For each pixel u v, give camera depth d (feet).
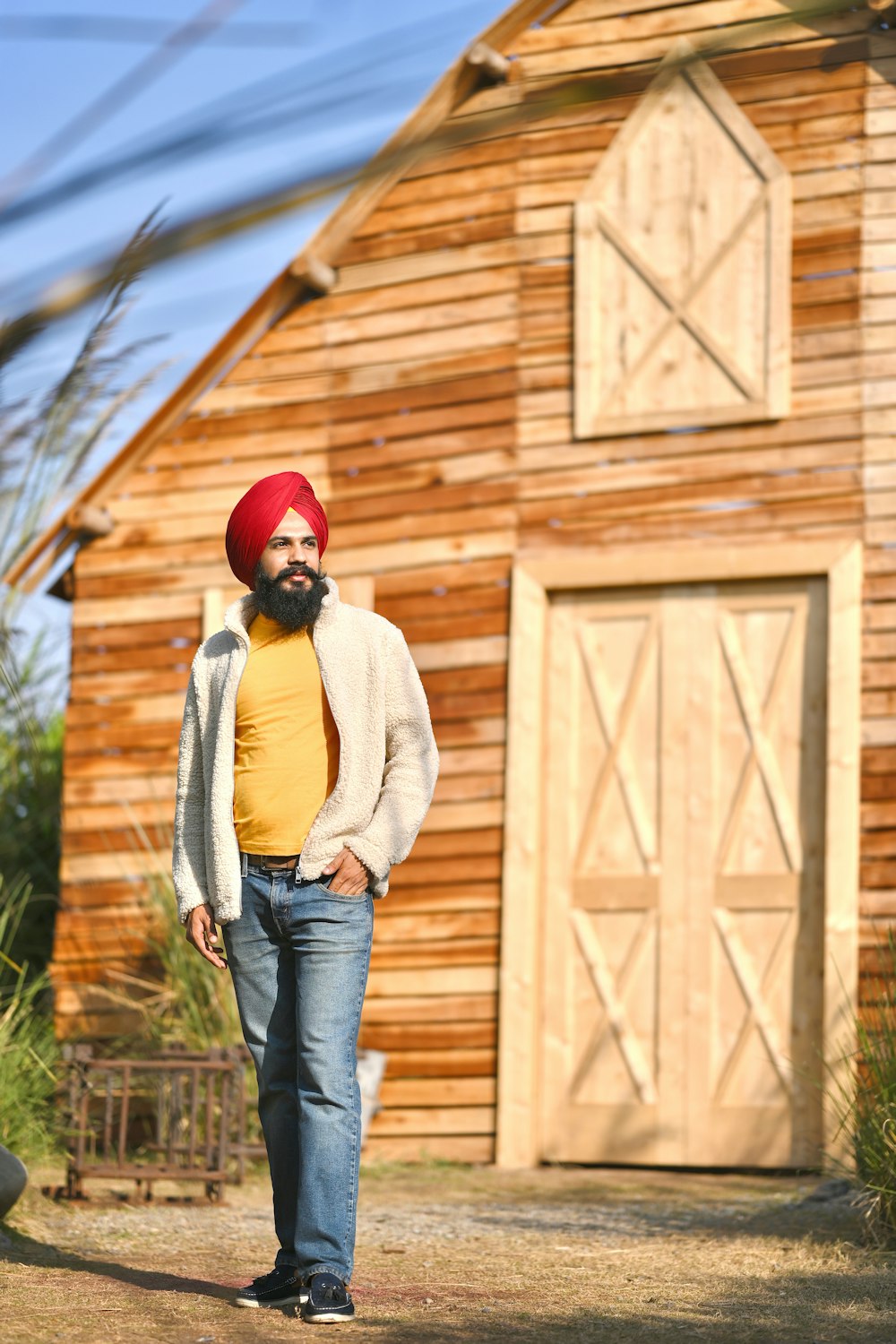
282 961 14.08
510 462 32.22
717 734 29.89
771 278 30.27
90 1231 19.40
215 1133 28.02
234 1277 15.79
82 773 35.12
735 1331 13.00
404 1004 31.24
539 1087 30.12
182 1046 29.68
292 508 14.56
